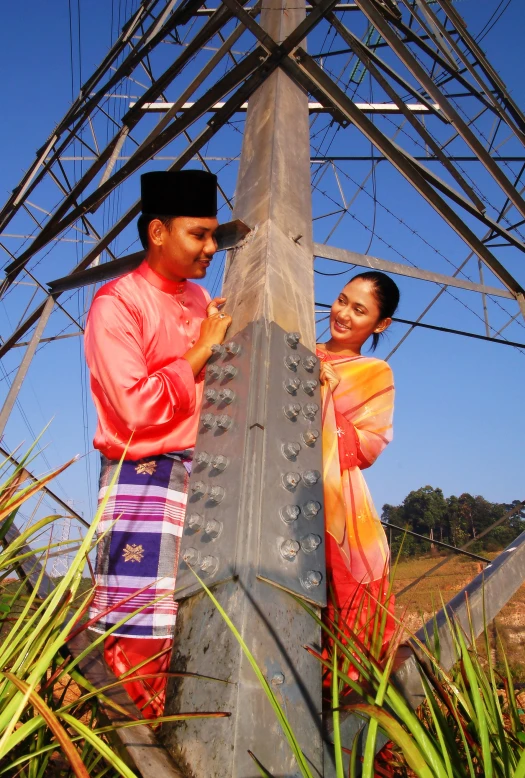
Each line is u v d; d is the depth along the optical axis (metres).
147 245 2.31
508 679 1.65
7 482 1.66
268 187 2.35
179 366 1.97
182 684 1.35
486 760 1.15
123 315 2.10
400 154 4.20
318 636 1.45
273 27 3.48
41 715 0.95
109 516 1.90
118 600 1.78
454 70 8.39
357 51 4.91
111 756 0.98
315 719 1.33
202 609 1.42
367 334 2.99
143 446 1.94
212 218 2.23
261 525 1.45
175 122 4.18
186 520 1.62
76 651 1.45
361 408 2.64
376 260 4.34
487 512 48.00
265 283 1.98
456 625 1.66
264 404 1.66
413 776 1.83
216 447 1.71
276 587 1.40
